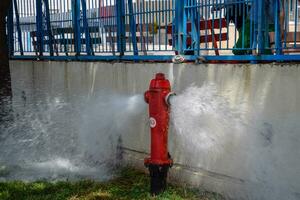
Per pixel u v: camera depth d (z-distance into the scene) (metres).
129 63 3.62
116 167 3.75
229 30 3.13
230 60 2.93
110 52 3.86
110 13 3.83
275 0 2.71
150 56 3.49
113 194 3.04
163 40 3.45
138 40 3.63
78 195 3.03
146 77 3.47
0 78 4.52
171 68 3.27
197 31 3.15
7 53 4.57
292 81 2.55
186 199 2.90
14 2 5.04
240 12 2.95
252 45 2.82
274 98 2.64
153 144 2.89
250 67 2.77
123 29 3.72
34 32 4.81
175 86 3.24
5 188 3.19
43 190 3.15
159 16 3.45
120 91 3.72
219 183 2.96
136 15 3.62
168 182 3.27
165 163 2.89
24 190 3.15
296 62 2.60
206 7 3.12
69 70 4.25
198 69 3.07
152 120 2.87
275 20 2.70
